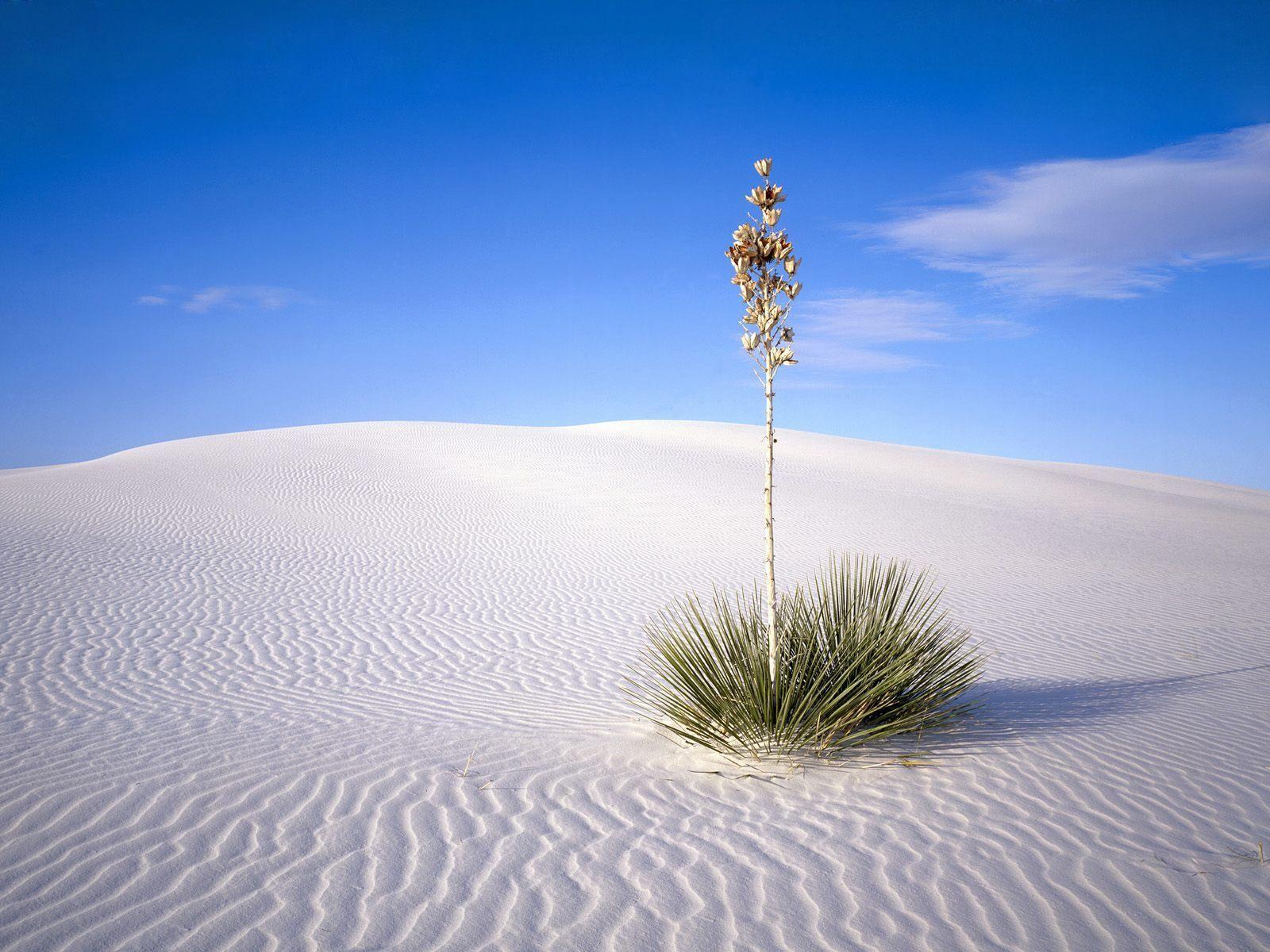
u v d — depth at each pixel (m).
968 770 4.93
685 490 26.27
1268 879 3.53
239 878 3.50
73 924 3.11
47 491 22.64
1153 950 2.99
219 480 26.16
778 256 5.00
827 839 3.94
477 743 5.75
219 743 5.70
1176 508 28.39
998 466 37.38
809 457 35.91
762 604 5.79
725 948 2.98
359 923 3.14
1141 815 4.26
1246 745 5.59
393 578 14.87
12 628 10.20
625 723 6.43
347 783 4.74
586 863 3.68
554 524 21.08
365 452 33.09
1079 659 9.00
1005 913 3.25
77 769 5.04
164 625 10.77
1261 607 12.86
